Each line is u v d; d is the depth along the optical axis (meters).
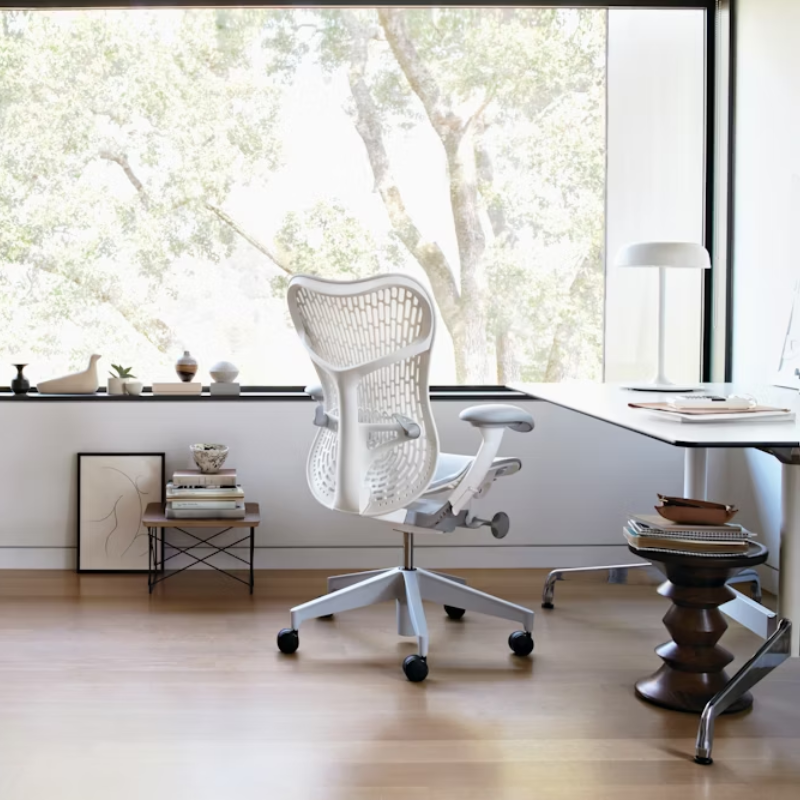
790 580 2.39
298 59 4.15
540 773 2.16
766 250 3.69
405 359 2.79
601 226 4.23
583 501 4.09
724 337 4.04
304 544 4.03
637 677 2.77
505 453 4.07
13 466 3.95
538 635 3.16
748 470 3.86
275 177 4.18
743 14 3.89
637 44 4.17
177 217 4.16
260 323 4.20
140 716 2.45
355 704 2.54
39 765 2.17
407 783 2.10
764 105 3.71
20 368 4.04
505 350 4.27
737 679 2.29
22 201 4.12
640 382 3.72
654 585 3.79
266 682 2.70
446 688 2.67
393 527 2.96
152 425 3.97
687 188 4.16
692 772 2.17
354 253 4.21
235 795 2.04
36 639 3.06
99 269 4.16
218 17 4.12
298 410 4.00
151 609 3.42
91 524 3.95
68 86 4.11
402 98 4.19
